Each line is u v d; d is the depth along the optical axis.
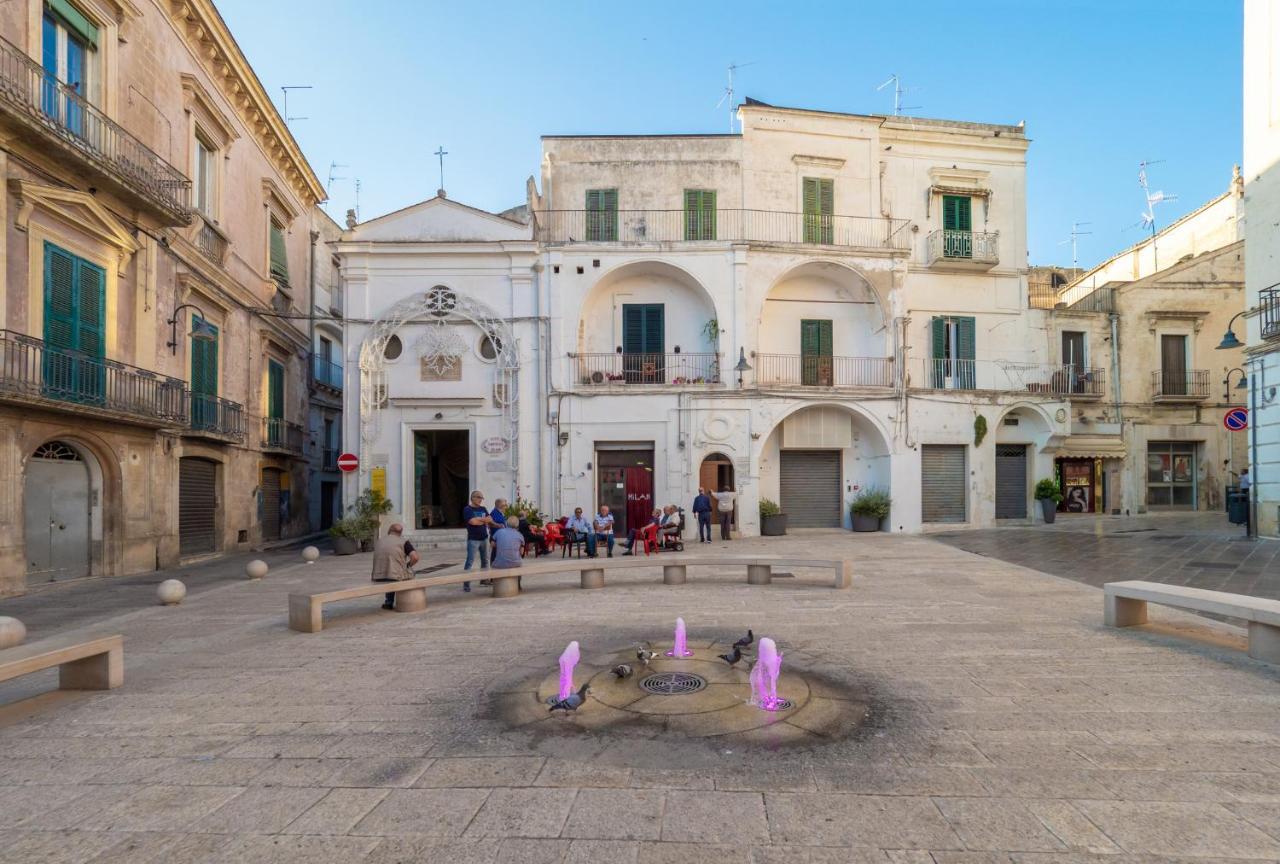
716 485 20.78
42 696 5.85
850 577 10.88
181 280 16.30
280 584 12.77
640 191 21.61
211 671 6.59
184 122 16.64
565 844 3.29
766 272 20.84
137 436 14.70
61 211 12.34
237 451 19.33
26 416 11.78
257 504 20.47
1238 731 4.64
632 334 21.34
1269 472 16.62
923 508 21.84
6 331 10.86
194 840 3.40
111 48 13.82
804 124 22.27
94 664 6.03
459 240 20.42
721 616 8.81
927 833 3.34
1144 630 7.73
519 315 20.30
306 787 3.98
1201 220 27.67
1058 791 3.77
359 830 3.46
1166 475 25.33
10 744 4.73
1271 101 16.78
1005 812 3.54
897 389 21.05
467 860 3.17
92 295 13.36
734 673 6.14
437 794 3.85
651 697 5.48
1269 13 16.88
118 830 3.52
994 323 23.80
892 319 21.48
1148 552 14.69
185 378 16.42
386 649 7.37
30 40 11.82
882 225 22.56
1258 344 16.86
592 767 4.18
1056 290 32.19
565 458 20.03
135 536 14.64
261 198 21.41
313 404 26.09
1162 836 3.29
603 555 16.64
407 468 20.03
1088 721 4.85
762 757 4.29
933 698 5.39
